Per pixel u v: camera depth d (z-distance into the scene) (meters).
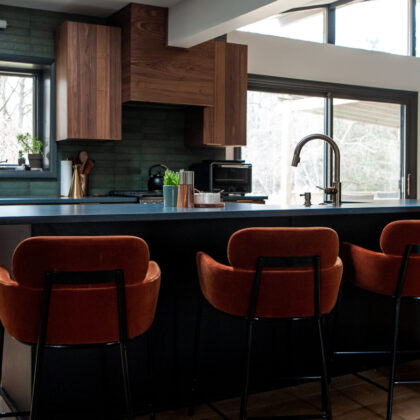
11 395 2.62
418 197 7.63
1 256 2.64
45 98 5.46
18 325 1.85
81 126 5.06
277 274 2.13
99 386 2.46
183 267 2.66
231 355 2.81
